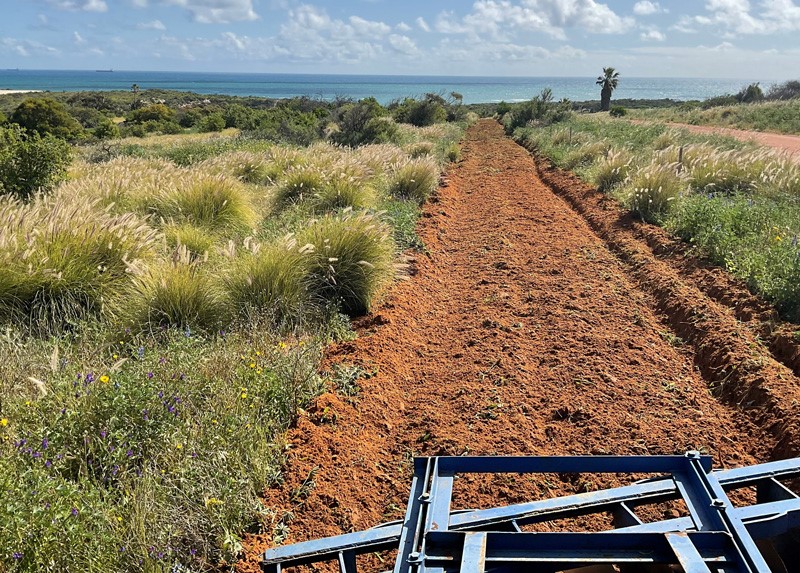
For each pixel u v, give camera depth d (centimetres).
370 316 720
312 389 525
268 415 470
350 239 743
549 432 480
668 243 977
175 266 671
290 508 393
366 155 1648
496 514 273
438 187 1645
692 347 632
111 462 379
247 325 621
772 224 932
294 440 459
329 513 390
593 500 283
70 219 735
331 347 628
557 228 1189
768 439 462
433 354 649
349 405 514
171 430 419
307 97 5478
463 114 6038
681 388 547
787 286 661
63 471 384
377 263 753
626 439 466
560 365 590
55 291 647
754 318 658
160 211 1045
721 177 1338
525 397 533
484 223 1254
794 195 1191
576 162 2006
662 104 9669
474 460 279
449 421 501
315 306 689
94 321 613
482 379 570
